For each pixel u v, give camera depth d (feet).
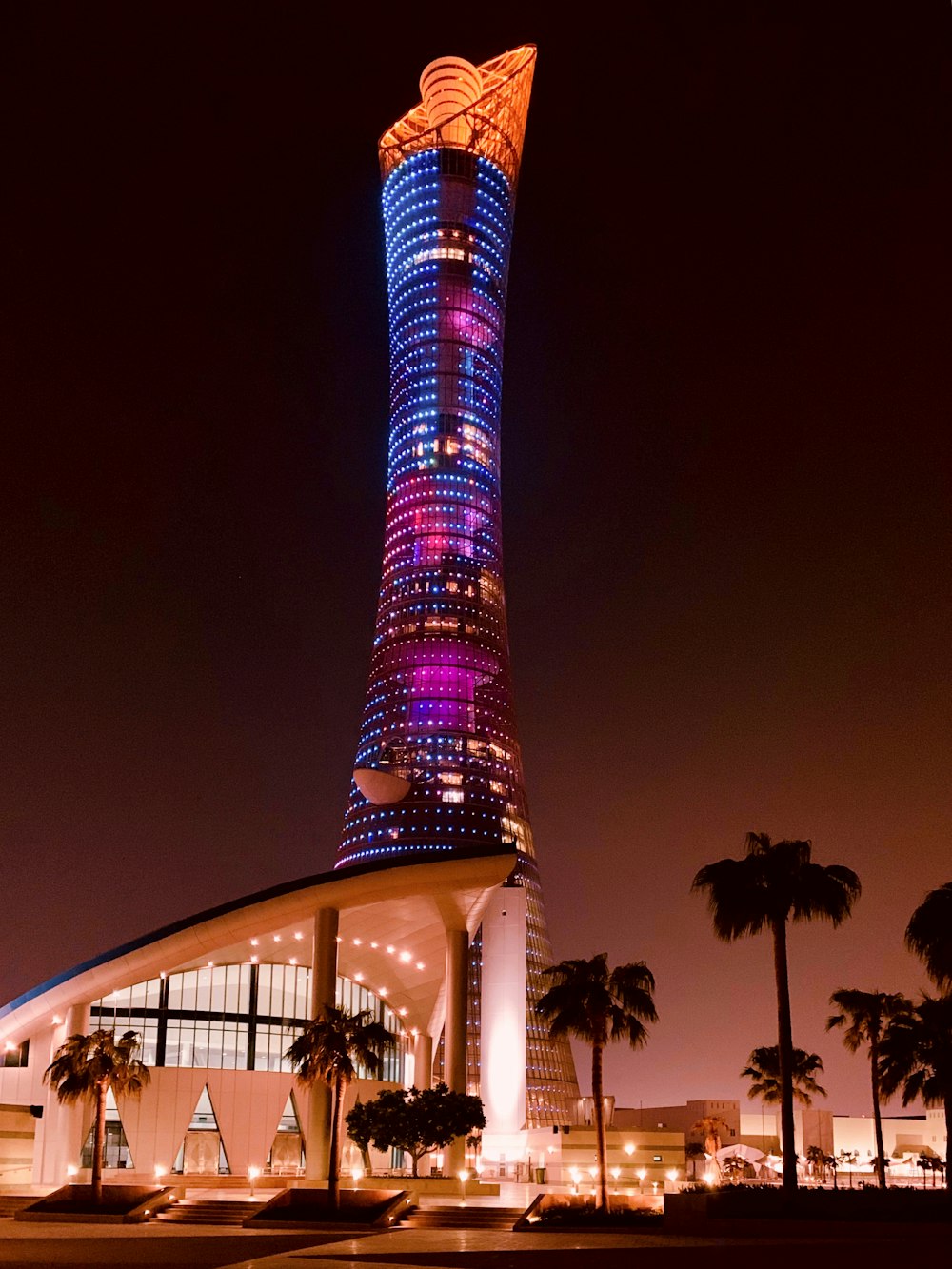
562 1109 622.54
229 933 283.59
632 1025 223.30
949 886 183.62
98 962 282.77
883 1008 298.35
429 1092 281.33
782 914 195.93
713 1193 173.58
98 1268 117.70
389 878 288.71
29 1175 290.35
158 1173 298.76
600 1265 119.34
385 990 376.27
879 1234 156.87
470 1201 249.14
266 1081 320.70
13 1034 294.46
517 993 452.76
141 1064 238.27
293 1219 199.41
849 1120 545.03
